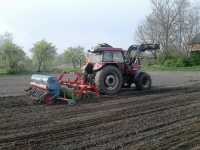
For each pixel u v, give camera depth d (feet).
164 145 23.34
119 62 49.85
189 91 52.47
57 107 38.19
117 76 48.29
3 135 26.14
